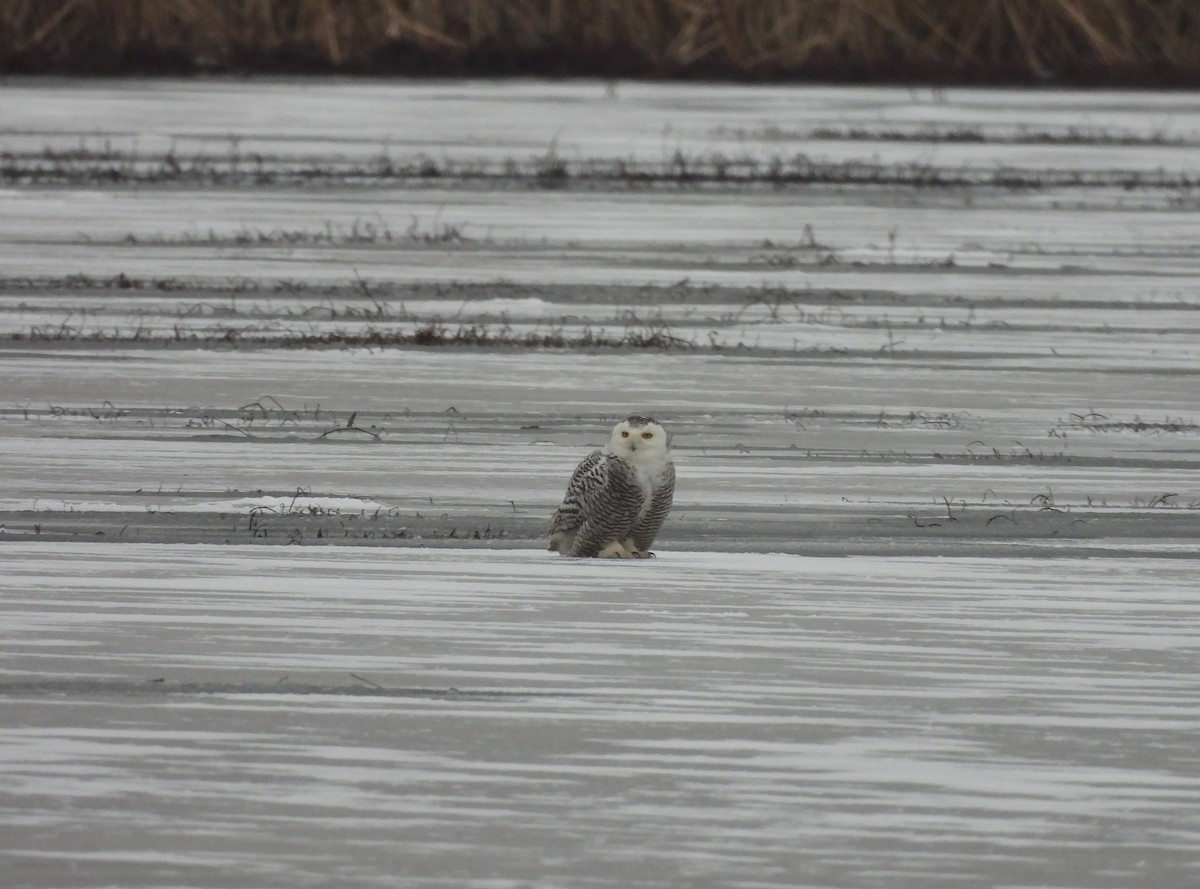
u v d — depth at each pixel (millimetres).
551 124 118562
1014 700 21219
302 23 154125
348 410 42156
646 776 18750
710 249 72438
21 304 56781
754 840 17250
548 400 43719
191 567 27094
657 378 46875
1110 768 19109
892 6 158500
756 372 47906
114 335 51375
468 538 29625
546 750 19438
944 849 17109
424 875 16453
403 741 19656
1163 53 161000
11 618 24109
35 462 36031
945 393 45469
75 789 18250
